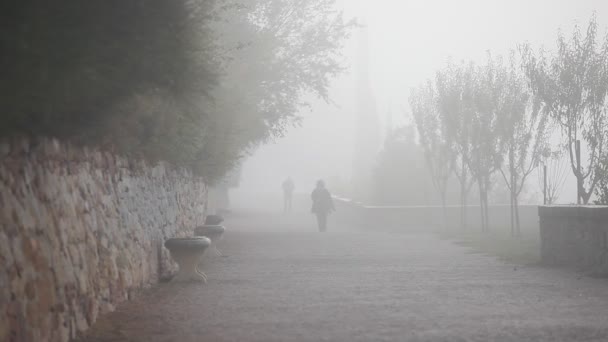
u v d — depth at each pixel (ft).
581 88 68.69
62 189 25.11
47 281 21.86
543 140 81.00
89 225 27.68
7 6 16.88
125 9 19.76
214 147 57.06
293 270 47.16
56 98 20.74
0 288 18.15
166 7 20.76
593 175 67.97
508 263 50.85
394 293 35.04
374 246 69.00
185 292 36.11
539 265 48.83
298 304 31.68
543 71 70.38
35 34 17.60
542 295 33.55
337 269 47.62
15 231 19.97
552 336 23.59
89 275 26.76
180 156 43.86
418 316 27.94
